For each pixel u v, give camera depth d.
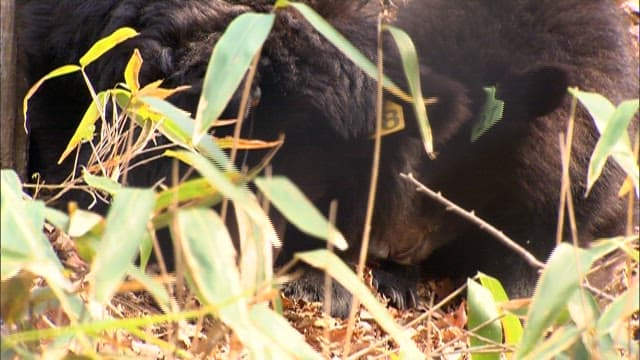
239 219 5.03
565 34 10.75
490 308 6.55
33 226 4.72
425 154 10.15
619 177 10.98
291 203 4.60
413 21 10.26
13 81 7.98
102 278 4.37
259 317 4.74
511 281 11.30
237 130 5.16
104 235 4.46
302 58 8.88
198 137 4.94
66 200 9.47
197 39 8.91
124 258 4.43
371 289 10.45
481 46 10.27
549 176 10.70
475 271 11.47
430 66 10.09
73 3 10.02
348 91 8.96
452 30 10.27
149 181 8.38
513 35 10.45
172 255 8.24
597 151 5.33
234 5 9.26
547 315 5.10
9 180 5.36
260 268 4.97
